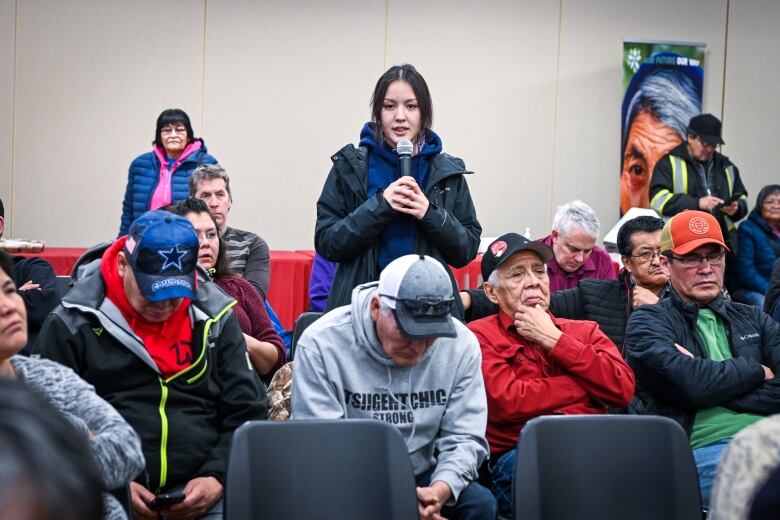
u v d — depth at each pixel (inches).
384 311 97.3
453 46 297.6
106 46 282.0
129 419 96.6
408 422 102.2
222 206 164.6
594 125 304.3
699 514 91.0
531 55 301.3
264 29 289.0
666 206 266.8
